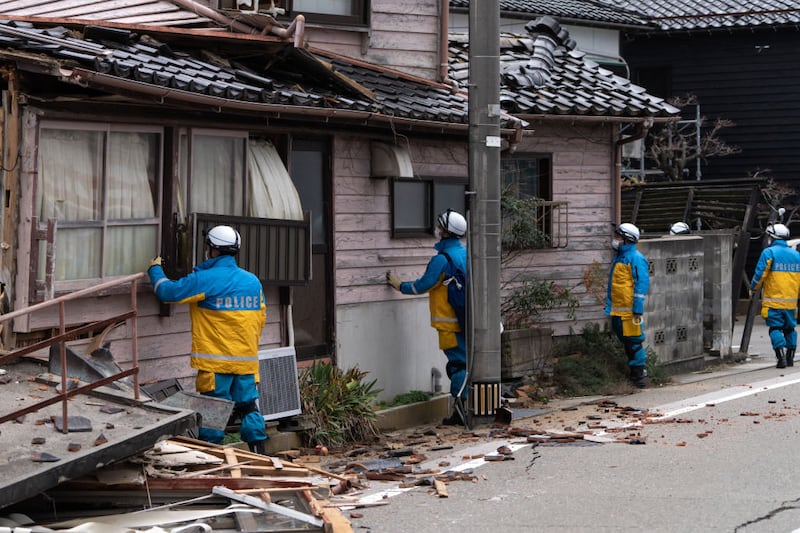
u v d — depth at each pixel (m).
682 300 18.95
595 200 19.02
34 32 10.66
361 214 14.46
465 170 16.08
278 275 12.60
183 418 7.74
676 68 32.97
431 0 16.28
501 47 19.94
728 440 12.18
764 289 19.58
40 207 10.34
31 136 10.18
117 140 11.13
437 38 16.33
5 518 7.19
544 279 18.33
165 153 11.62
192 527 7.05
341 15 15.20
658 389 17.16
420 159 15.35
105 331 9.12
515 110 16.84
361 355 14.50
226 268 10.99
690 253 19.11
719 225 24.19
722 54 32.69
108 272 11.04
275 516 7.35
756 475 10.41
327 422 12.77
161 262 11.41
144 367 11.48
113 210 11.07
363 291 14.52
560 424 13.80
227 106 11.57
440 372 15.78
